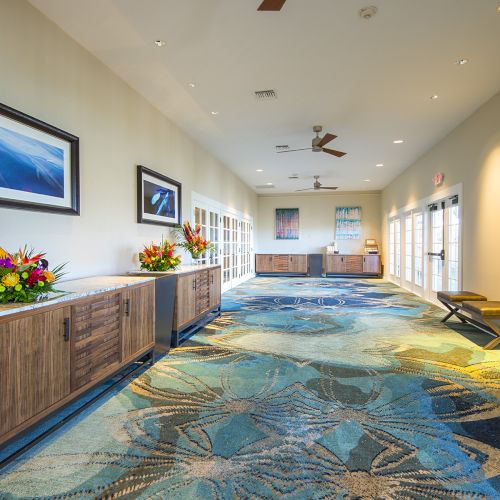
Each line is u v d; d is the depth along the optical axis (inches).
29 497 62.5
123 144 153.9
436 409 95.1
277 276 484.4
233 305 251.4
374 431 84.1
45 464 71.6
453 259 227.1
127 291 110.8
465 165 204.4
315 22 114.0
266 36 121.8
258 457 73.9
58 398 81.6
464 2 104.9
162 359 135.0
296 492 63.6
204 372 121.9
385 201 440.1
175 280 149.5
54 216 114.2
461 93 168.9
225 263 326.3
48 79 111.3
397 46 128.2
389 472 69.1
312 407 96.4
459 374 120.0
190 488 64.7
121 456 74.2
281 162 307.1
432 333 173.9
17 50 100.0
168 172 198.8
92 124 133.0
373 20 113.2
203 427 85.8
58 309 81.7
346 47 128.8
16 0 99.7
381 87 161.8
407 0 103.9
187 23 114.4
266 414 92.4
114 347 103.9
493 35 121.5
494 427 85.9
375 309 236.4
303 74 149.3
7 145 95.6
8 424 68.2
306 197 493.4
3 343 67.3
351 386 110.4
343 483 65.9
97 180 135.9
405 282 343.0
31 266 80.5
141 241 169.0
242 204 401.7
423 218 282.5
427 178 273.3
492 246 175.0
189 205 230.7
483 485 65.4
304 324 192.5
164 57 135.5
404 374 120.3
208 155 270.5
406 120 204.1
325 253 487.8
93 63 133.6
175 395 103.7
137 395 103.7
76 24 114.8
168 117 198.1
